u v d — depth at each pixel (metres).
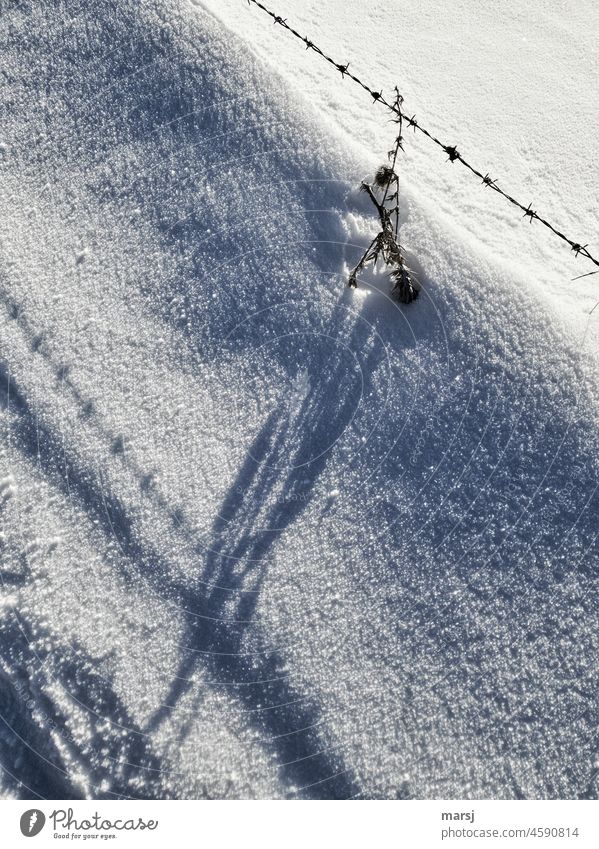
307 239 3.00
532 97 3.22
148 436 2.92
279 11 3.40
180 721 2.64
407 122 3.17
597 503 2.66
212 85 3.24
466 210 3.00
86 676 2.71
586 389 2.74
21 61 3.41
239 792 2.55
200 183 3.15
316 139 3.11
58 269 3.15
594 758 2.47
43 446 2.97
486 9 3.41
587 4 3.39
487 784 2.49
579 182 3.06
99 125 3.29
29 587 2.83
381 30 3.39
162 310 3.04
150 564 2.79
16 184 3.28
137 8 3.39
